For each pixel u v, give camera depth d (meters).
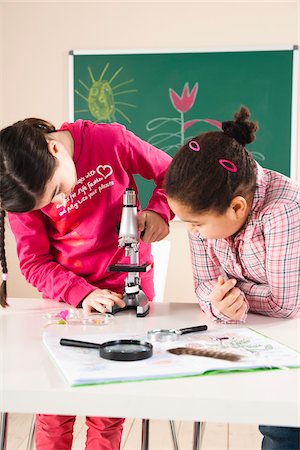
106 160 2.04
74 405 1.15
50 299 2.01
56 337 1.51
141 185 4.38
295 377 1.22
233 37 4.27
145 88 4.36
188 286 4.33
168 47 4.33
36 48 4.43
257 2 4.24
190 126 4.34
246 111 1.72
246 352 1.37
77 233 2.06
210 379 1.21
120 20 4.36
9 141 1.67
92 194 2.03
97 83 4.39
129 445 2.96
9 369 1.28
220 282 1.68
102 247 2.07
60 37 4.41
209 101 4.32
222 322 1.69
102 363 1.29
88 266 2.08
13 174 1.65
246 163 1.64
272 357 1.33
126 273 2.11
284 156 4.27
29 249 2.02
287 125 4.26
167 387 1.17
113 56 4.37
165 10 4.32
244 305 1.68
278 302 1.72
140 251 2.15
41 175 1.66
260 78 4.27
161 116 4.36
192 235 1.86
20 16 4.42
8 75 4.46
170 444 2.99
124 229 1.78
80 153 2.00
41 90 4.44
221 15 4.28
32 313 1.80
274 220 1.65
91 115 4.41
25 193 1.67
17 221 2.01
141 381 1.20
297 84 4.23
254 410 1.11
